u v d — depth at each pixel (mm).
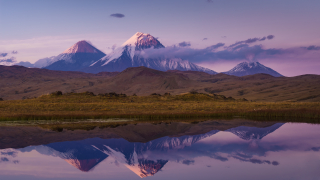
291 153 19734
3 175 14914
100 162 17484
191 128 32656
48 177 14484
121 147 21828
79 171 15844
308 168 15953
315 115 45656
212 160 18016
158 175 14875
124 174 15109
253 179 14055
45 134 28047
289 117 46188
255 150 20562
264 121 40375
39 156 18953
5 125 35062
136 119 42438
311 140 24703
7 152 20156
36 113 46719
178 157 18422
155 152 20125
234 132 29562
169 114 46188
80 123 37312
